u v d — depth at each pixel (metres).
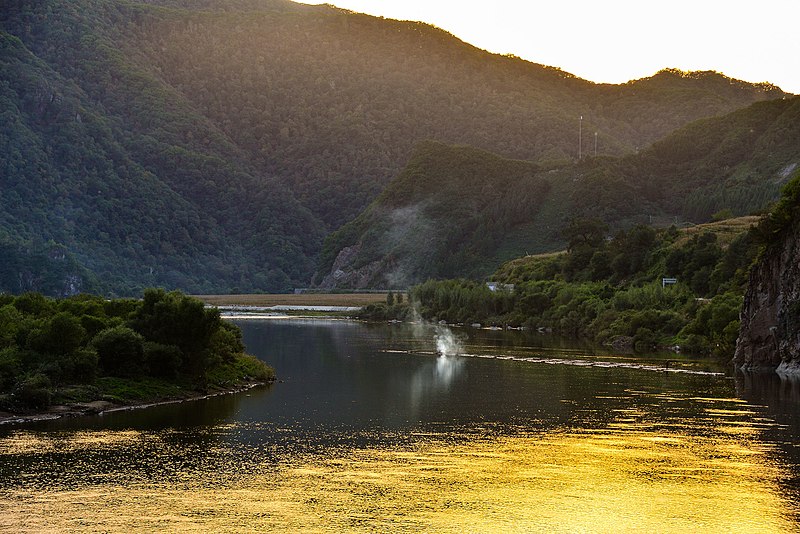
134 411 85.06
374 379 113.44
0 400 79.69
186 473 60.69
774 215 122.38
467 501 54.72
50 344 88.81
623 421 81.44
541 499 55.38
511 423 80.50
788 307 118.88
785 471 62.31
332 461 64.94
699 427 78.06
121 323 102.12
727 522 51.16
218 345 106.81
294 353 151.62
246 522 50.16
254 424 79.31
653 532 49.38
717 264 188.88
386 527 49.66
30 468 61.12
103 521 49.97
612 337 172.12
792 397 95.25
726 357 132.12
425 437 73.94
